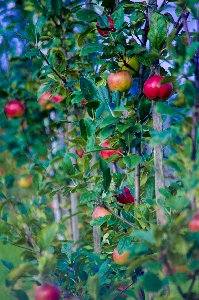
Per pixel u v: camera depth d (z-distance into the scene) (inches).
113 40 93.8
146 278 59.5
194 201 63.3
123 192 99.0
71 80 127.7
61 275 96.6
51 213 153.0
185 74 63.7
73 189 92.3
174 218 72.4
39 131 157.8
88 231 135.0
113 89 100.2
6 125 162.6
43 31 144.5
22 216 97.7
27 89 156.4
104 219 97.7
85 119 92.3
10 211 98.7
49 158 151.1
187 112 66.1
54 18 144.3
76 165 107.5
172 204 57.9
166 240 57.0
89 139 92.5
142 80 99.9
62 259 104.0
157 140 61.9
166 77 64.3
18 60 160.4
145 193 103.5
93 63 132.3
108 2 100.3
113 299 92.8
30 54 116.9
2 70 160.2
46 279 84.3
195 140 62.4
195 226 60.2
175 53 64.9
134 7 96.0
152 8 89.4
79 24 143.0
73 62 141.7
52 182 126.6
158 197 85.4
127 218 96.1
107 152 102.2
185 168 62.6
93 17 95.9
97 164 92.8
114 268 99.0
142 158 107.3
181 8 67.6
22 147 152.9
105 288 97.5
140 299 94.2
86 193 88.1
